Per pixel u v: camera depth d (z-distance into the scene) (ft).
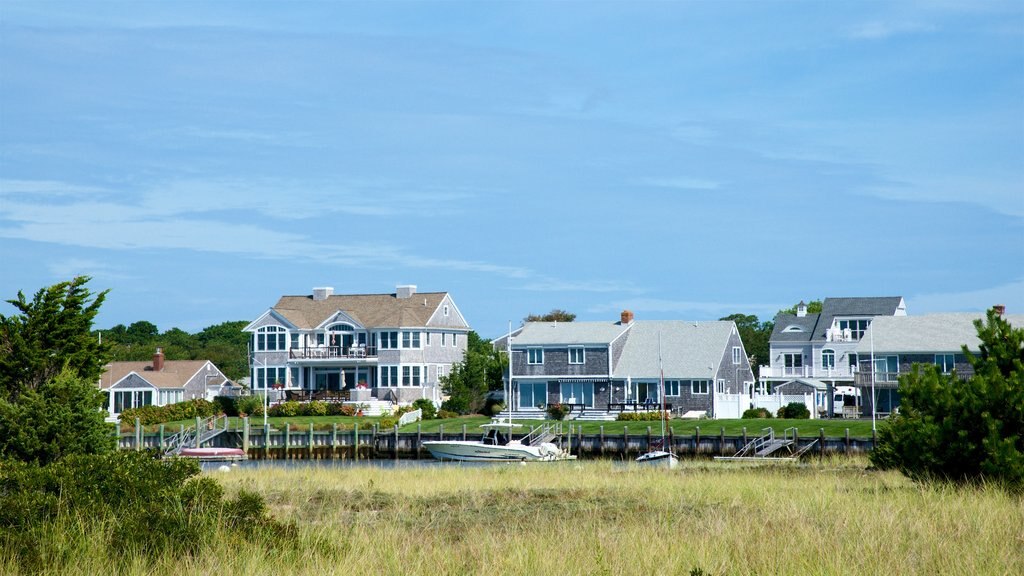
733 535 65.51
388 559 59.88
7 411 112.88
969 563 55.77
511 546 62.49
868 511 77.20
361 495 108.47
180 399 349.00
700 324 318.45
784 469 150.82
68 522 63.41
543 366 313.53
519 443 227.40
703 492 103.50
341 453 252.83
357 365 328.90
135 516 64.08
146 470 72.64
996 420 92.89
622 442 230.89
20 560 58.18
